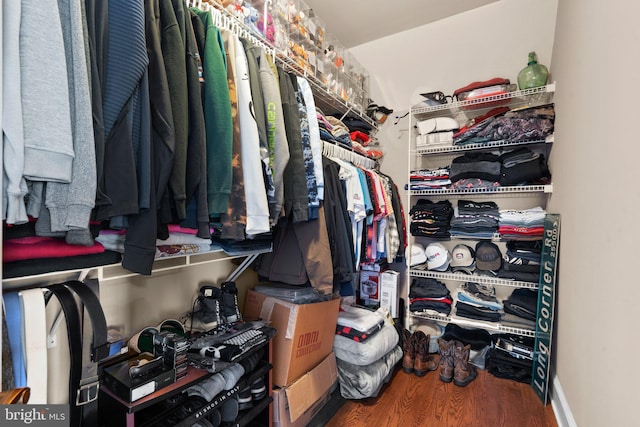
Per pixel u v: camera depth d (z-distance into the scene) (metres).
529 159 1.98
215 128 0.93
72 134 0.60
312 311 1.50
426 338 2.07
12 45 0.51
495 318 2.04
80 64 0.60
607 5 1.08
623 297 0.86
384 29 2.65
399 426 1.49
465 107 2.31
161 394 0.87
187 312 1.40
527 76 2.02
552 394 1.65
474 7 2.37
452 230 2.23
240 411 1.17
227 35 1.04
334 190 1.55
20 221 0.55
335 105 2.29
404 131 2.69
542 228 1.91
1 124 0.49
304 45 1.86
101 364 0.93
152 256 0.75
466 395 1.75
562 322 1.58
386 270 2.55
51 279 0.89
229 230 0.97
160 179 0.77
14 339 0.66
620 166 0.92
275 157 1.14
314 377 1.48
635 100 0.83
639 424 0.74
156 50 0.77
